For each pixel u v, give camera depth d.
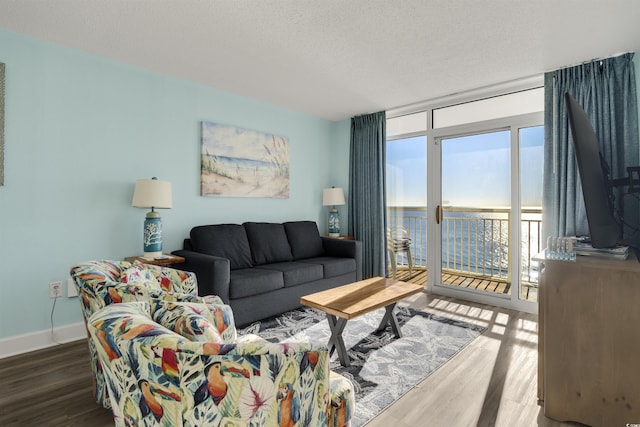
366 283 2.81
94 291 1.39
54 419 1.67
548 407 1.70
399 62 2.88
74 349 2.48
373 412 1.73
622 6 2.05
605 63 2.77
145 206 2.76
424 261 4.20
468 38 2.46
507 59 2.81
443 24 2.27
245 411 0.76
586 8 2.08
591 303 1.62
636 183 2.21
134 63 2.94
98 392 1.76
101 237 2.81
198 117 3.46
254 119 3.97
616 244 2.02
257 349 0.76
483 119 3.68
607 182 2.09
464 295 3.80
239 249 3.45
